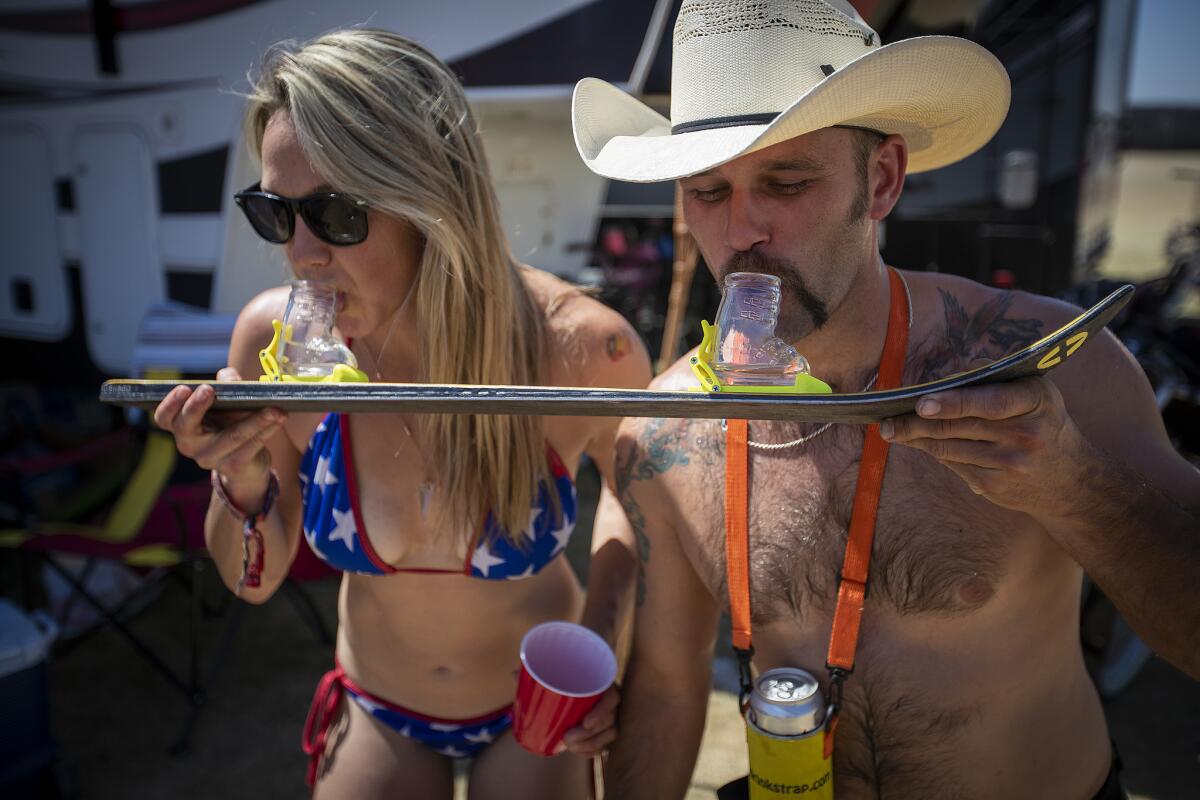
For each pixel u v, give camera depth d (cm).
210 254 504
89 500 415
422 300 159
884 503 126
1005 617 124
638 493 150
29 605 378
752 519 134
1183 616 105
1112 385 120
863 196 121
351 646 183
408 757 178
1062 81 625
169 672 327
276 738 326
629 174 121
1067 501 99
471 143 159
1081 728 133
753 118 117
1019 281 639
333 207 147
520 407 103
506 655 177
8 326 604
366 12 447
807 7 116
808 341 128
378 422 166
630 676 158
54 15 528
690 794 287
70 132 543
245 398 113
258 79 159
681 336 706
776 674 125
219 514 169
